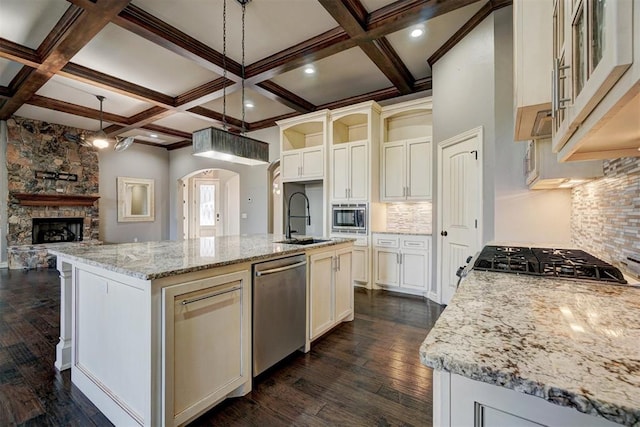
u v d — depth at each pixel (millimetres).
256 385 2062
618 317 829
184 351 1599
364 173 4543
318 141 5887
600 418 501
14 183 5828
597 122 740
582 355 603
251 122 6367
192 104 4812
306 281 2543
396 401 1886
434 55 3658
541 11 1231
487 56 2934
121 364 1655
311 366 2309
